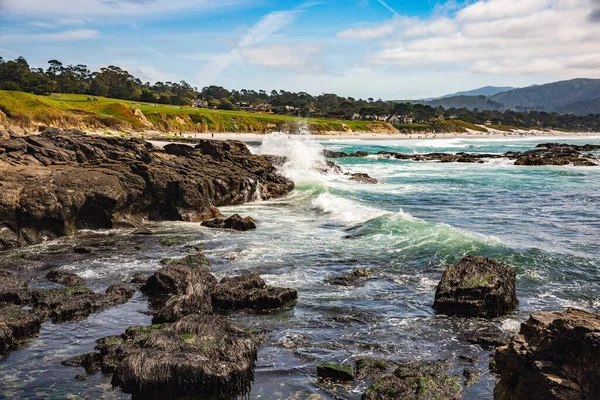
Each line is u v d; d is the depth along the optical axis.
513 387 7.47
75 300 13.29
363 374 9.74
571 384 6.55
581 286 14.83
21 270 16.88
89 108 106.94
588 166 59.41
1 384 9.50
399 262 17.73
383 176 49.66
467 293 13.00
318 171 46.12
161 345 9.69
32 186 21.53
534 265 16.66
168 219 26.61
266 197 34.22
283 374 9.87
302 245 20.44
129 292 14.45
